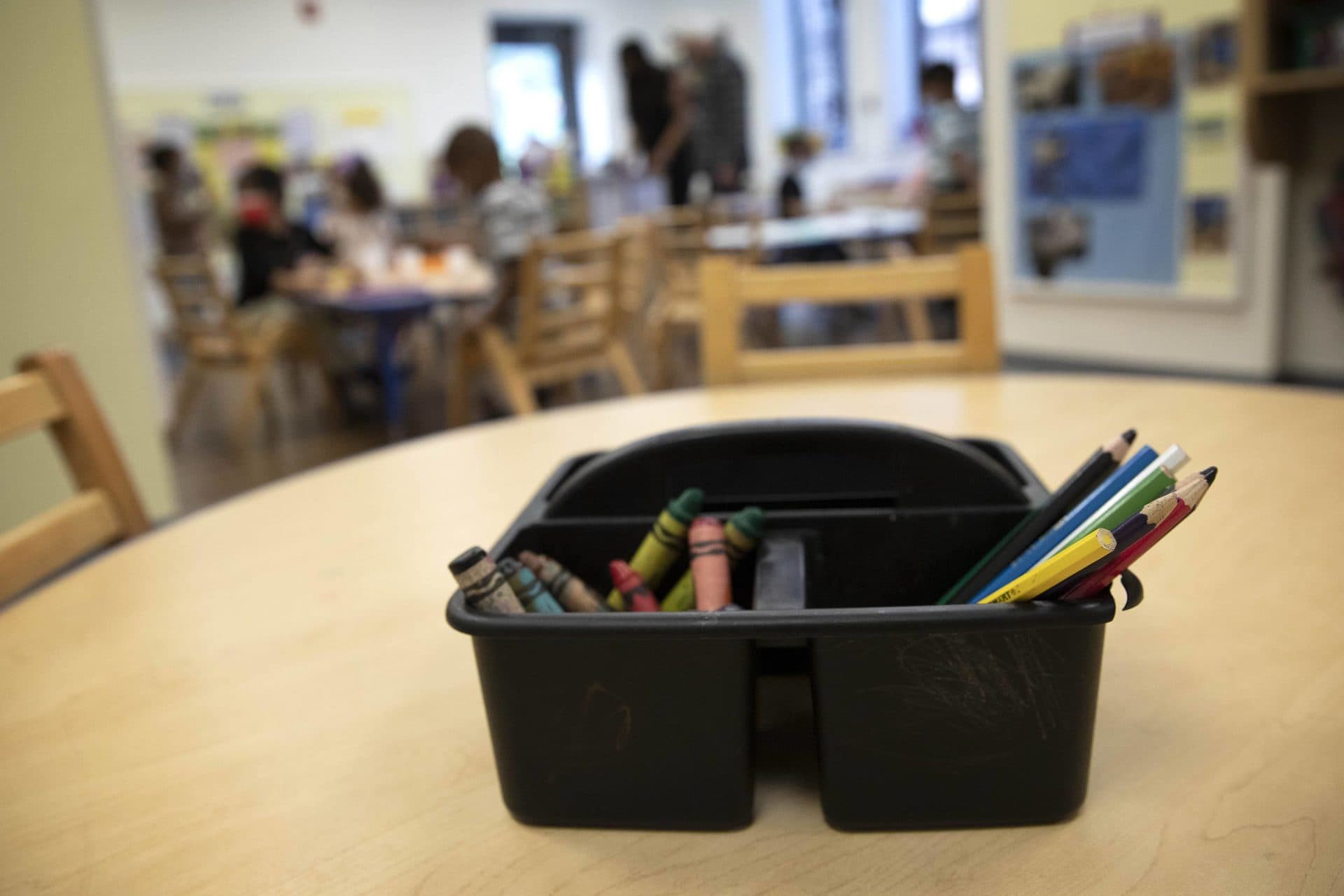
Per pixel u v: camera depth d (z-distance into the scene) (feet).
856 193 25.14
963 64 26.71
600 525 1.95
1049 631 1.47
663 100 22.09
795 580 1.68
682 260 15.40
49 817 1.80
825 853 1.55
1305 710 1.83
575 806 1.64
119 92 25.34
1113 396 3.94
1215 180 12.66
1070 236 14.40
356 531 3.10
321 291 14.28
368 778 1.85
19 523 8.58
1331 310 12.17
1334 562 2.39
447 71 29.17
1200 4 12.38
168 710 2.14
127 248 9.75
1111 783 1.67
